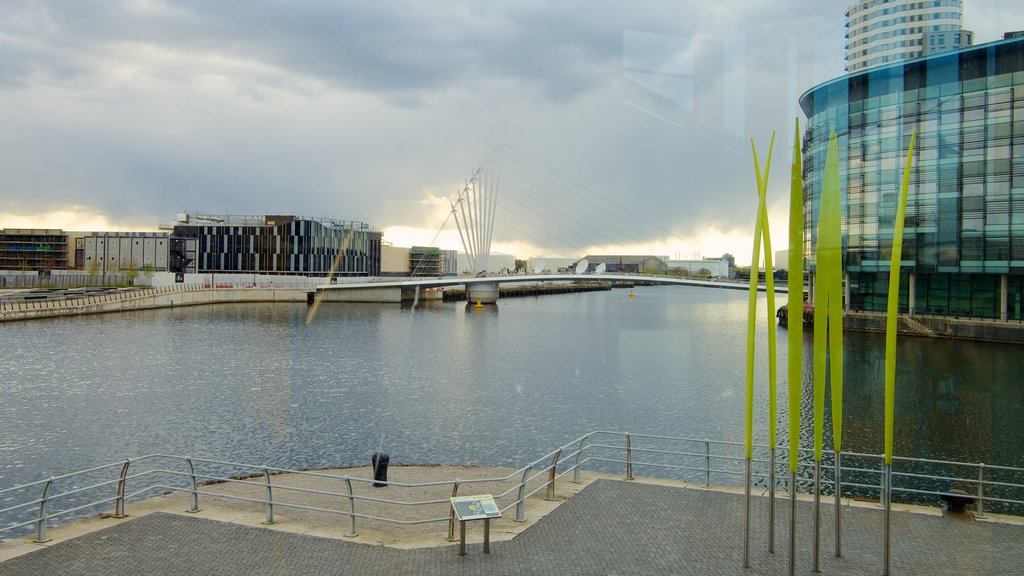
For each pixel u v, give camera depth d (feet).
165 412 142.20
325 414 134.82
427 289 367.86
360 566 39.86
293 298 350.84
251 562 40.57
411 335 248.93
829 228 33.91
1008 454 75.36
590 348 196.24
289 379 172.65
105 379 179.73
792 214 34.73
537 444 110.22
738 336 177.27
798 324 35.04
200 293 358.23
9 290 300.61
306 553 42.42
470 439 113.80
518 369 174.81
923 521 45.62
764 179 35.60
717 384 136.77
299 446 114.01
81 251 367.66
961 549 39.88
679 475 89.81
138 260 375.25
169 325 291.79
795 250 34.83
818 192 54.60
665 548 41.93
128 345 239.50
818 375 35.04
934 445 75.46
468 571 38.83
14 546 43.45
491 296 334.03
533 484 64.49
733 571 37.73
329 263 344.49
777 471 86.94
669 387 138.31
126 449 115.65
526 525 47.60
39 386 171.73
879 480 74.28
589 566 39.22
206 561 40.75
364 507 61.93
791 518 35.81
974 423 74.79
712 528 45.73
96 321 304.71
